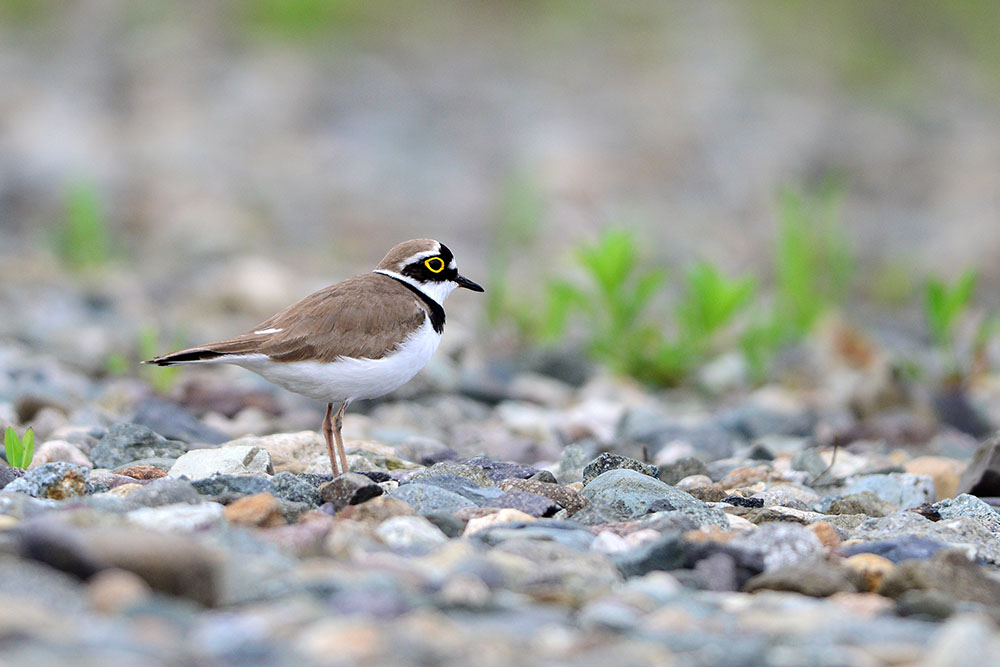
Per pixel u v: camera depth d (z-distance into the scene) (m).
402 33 36.44
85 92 30.80
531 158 28.00
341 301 9.12
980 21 37.81
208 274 20.69
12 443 8.69
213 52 33.59
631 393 14.50
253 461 8.72
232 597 5.64
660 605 5.91
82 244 20.23
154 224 23.97
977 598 6.52
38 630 4.90
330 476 8.98
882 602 6.21
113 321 17.05
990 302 22.16
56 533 5.58
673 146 29.50
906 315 20.80
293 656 4.85
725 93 32.88
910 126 31.95
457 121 30.77
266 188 26.12
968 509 8.49
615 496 8.09
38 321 16.36
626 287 18.05
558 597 5.87
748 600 6.14
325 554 6.43
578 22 38.38
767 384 15.64
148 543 5.61
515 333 17.39
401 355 9.19
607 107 31.91
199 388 12.59
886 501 8.96
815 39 37.19
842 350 15.94
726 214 26.64
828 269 19.48
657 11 39.38
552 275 18.62
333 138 29.38
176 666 4.69
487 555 6.50
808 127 30.97
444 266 9.88
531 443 11.37
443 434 12.13
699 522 7.81
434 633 5.16
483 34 37.25
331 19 35.97
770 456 11.27
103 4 35.81
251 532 6.67
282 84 31.59
